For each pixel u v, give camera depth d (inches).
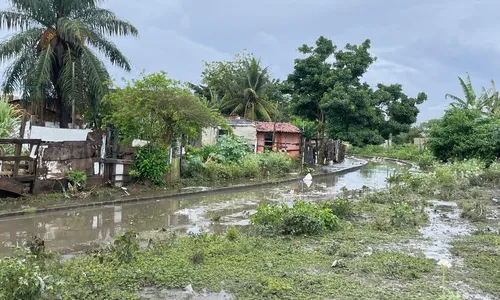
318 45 1314.0
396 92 1268.5
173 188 653.3
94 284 215.8
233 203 562.6
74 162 551.8
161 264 252.2
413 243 329.4
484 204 534.6
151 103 615.2
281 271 247.0
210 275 237.0
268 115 1674.5
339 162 1483.8
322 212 371.6
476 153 989.8
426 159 1250.0
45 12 745.6
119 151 615.5
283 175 931.3
